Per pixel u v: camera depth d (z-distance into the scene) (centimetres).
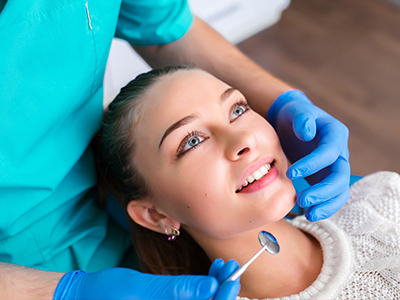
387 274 95
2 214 97
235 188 89
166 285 74
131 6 117
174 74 101
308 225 111
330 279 96
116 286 76
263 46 280
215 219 92
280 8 285
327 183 95
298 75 259
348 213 113
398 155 218
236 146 88
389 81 254
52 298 79
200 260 123
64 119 103
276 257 100
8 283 83
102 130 111
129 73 196
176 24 123
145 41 125
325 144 99
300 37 285
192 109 94
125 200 113
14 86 90
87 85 105
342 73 260
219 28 263
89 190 127
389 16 299
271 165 95
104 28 101
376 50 275
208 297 71
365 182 120
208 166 90
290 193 91
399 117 235
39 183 100
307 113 101
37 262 112
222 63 128
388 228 105
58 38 93
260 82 124
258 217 89
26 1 89
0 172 92
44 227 111
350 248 101
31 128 93
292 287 100
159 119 94
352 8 306
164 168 94
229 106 97
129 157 101
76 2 93
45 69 94
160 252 122
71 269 120
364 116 236
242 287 103
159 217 106
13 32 89
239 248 101
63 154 105
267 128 98
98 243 123
